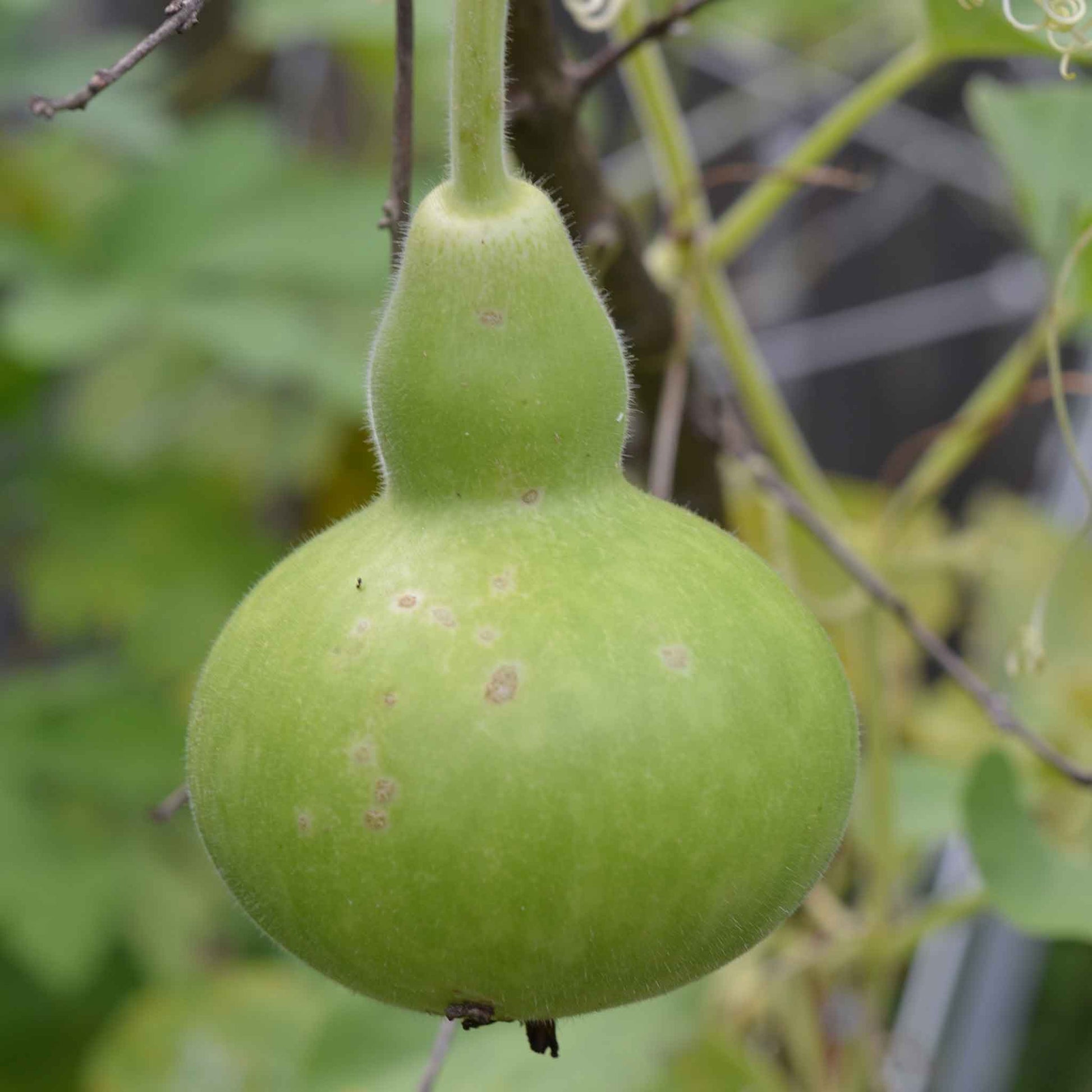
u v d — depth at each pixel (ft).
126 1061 4.83
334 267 5.02
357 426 5.34
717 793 2.85
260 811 2.88
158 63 5.92
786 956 3.81
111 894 5.08
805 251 6.13
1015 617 4.55
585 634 2.85
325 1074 3.78
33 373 5.60
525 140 3.30
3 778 5.06
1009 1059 4.93
